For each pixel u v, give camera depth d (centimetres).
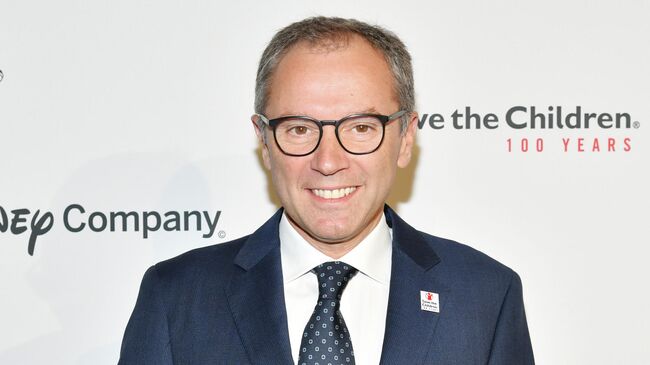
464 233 170
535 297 171
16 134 166
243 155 170
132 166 168
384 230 125
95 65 167
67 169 167
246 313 115
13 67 165
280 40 113
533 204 170
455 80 169
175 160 169
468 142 170
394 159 113
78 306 169
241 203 170
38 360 168
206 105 169
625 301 170
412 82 121
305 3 168
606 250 170
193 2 167
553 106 169
